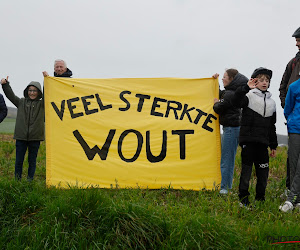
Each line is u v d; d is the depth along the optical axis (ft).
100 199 14.92
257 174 17.94
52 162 20.42
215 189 20.13
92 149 20.71
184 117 21.21
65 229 13.70
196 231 13.21
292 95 18.26
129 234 13.32
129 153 20.79
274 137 18.16
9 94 20.66
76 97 21.16
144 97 21.49
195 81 21.63
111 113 21.16
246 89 16.93
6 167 25.05
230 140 19.81
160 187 20.42
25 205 15.08
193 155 20.92
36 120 20.80
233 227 13.78
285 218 15.79
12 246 12.98
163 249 12.59
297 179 17.12
